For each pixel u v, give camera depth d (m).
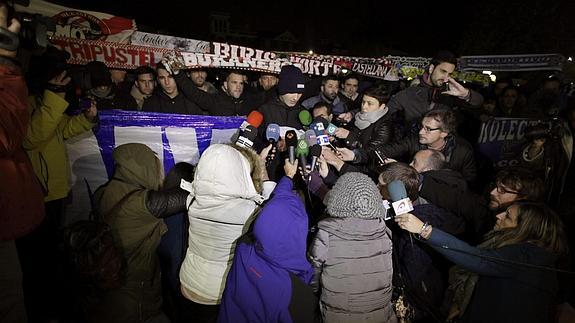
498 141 4.13
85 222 1.83
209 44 3.75
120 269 1.82
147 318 2.04
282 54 4.92
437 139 2.73
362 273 1.72
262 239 1.56
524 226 1.82
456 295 2.10
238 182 1.84
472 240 2.51
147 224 1.94
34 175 1.78
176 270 2.49
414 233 2.00
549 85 4.69
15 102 1.53
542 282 1.72
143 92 3.88
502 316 1.75
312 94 5.25
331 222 1.76
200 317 1.98
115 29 3.48
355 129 3.58
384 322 1.82
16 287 1.70
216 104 3.87
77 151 2.73
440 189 2.20
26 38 1.91
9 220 1.58
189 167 2.79
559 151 3.47
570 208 3.40
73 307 2.02
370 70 5.21
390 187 1.95
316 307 1.86
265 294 1.60
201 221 1.88
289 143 2.80
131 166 1.97
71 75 2.48
